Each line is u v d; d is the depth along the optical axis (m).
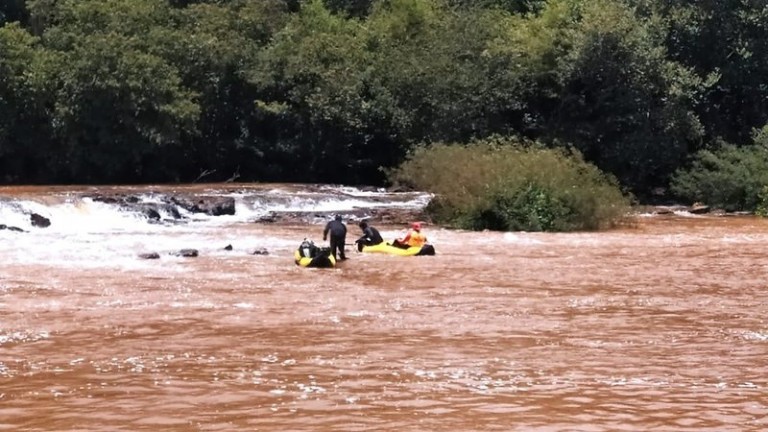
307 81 52.81
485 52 51.41
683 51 52.47
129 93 47.72
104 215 35.00
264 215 37.12
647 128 48.91
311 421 9.47
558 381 11.25
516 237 31.73
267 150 53.28
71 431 9.12
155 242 28.16
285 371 11.71
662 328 14.91
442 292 18.78
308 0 62.41
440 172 37.53
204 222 36.03
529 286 19.72
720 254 26.50
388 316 15.85
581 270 22.59
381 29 56.84
